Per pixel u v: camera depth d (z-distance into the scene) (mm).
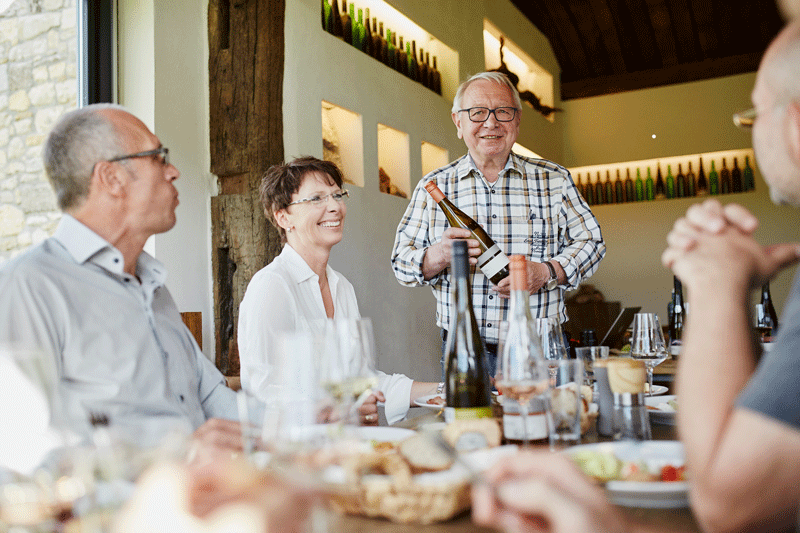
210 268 2996
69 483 636
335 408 718
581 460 851
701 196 7219
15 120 2875
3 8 2896
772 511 582
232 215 2963
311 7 3520
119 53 2834
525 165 2439
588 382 1233
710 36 7145
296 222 2025
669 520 701
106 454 526
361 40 4168
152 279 1420
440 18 4906
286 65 3293
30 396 660
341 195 2064
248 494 466
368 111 3980
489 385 1225
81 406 1190
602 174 7723
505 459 572
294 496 477
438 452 806
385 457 773
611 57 7566
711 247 727
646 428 1072
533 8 7250
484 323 2229
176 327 1483
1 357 651
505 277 2041
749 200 6992
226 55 3021
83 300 1227
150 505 443
